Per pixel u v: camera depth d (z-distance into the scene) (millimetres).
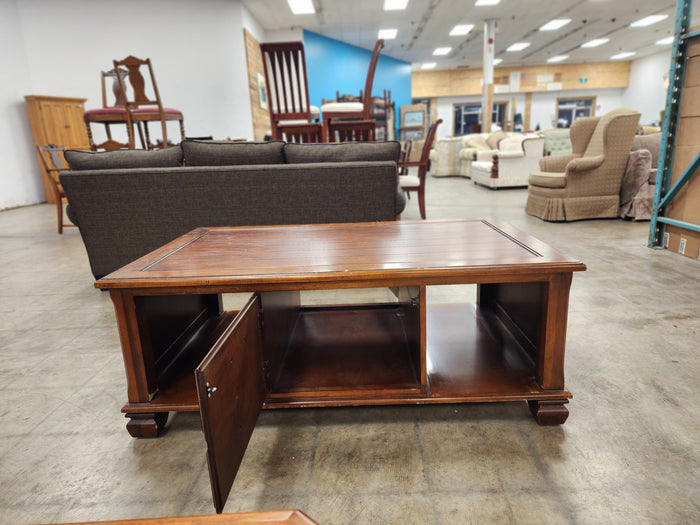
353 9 8820
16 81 6719
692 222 2709
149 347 1182
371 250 1286
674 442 1101
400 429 1197
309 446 1141
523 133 8570
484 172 7160
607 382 1382
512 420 1221
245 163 2357
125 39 7047
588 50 14023
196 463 1104
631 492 948
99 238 2391
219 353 815
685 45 2666
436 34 11242
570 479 992
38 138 6680
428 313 1723
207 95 7457
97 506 972
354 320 1680
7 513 959
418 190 4156
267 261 1206
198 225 2363
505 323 1570
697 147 2645
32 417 1321
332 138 4191
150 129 7367
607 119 3830
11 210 6438
